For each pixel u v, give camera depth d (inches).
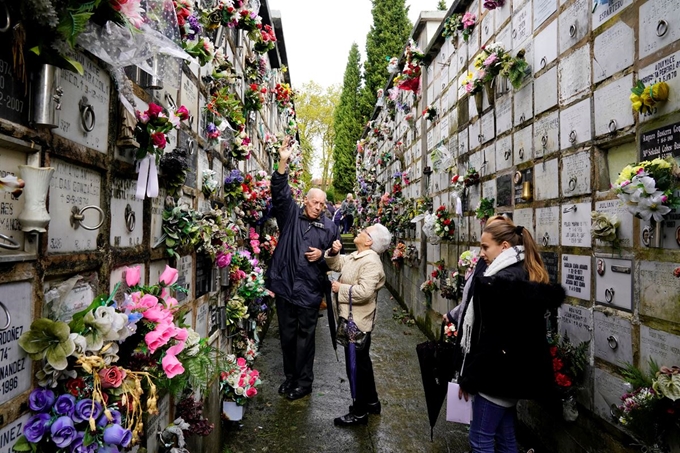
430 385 98.6
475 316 80.9
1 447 34.7
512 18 128.7
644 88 71.7
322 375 163.6
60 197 44.2
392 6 612.7
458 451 110.3
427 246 227.3
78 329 40.6
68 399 38.7
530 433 113.1
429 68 238.8
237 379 114.7
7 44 35.3
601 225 81.2
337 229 145.9
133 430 45.4
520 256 81.8
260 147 233.3
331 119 1045.2
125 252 60.2
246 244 169.6
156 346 48.2
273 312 266.8
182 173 75.8
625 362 78.7
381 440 115.1
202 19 94.0
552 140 105.7
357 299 122.7
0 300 35.2
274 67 292.5
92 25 43.9
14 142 36.4
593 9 89.4
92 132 50.3
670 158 68.2
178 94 84.7
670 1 69.3
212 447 96.8
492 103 141.4
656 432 67.9
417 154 264.1
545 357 77.2
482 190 152.3
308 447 110.7
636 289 76.4
